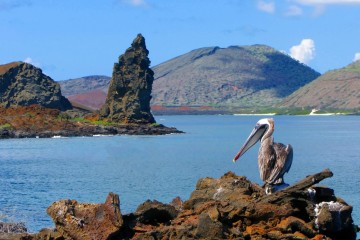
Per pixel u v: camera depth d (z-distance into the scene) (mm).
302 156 106125
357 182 62562
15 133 164625
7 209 46000
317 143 146125
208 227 19062
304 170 79688
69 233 19734
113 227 19500
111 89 195125
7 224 28016
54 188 62594
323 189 22234
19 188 62781
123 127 185125
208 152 118188
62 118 181500
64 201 20266
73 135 172375
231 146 136500
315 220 20234
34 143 145250
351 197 50750
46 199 53406
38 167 89750
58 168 87938
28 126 169750
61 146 135875
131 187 62688
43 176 76375
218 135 187125
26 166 91625
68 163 96688
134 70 193750
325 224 20062
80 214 19922
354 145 138125
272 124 21781
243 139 164875
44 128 170875
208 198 22094
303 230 19828
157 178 71812
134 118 191750
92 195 56406
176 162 96000
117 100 193750
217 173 76312
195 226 19469
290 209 20203
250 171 76125
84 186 64312
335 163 91312
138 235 19391
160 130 190125
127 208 46719
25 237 20609
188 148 130375
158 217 21078
